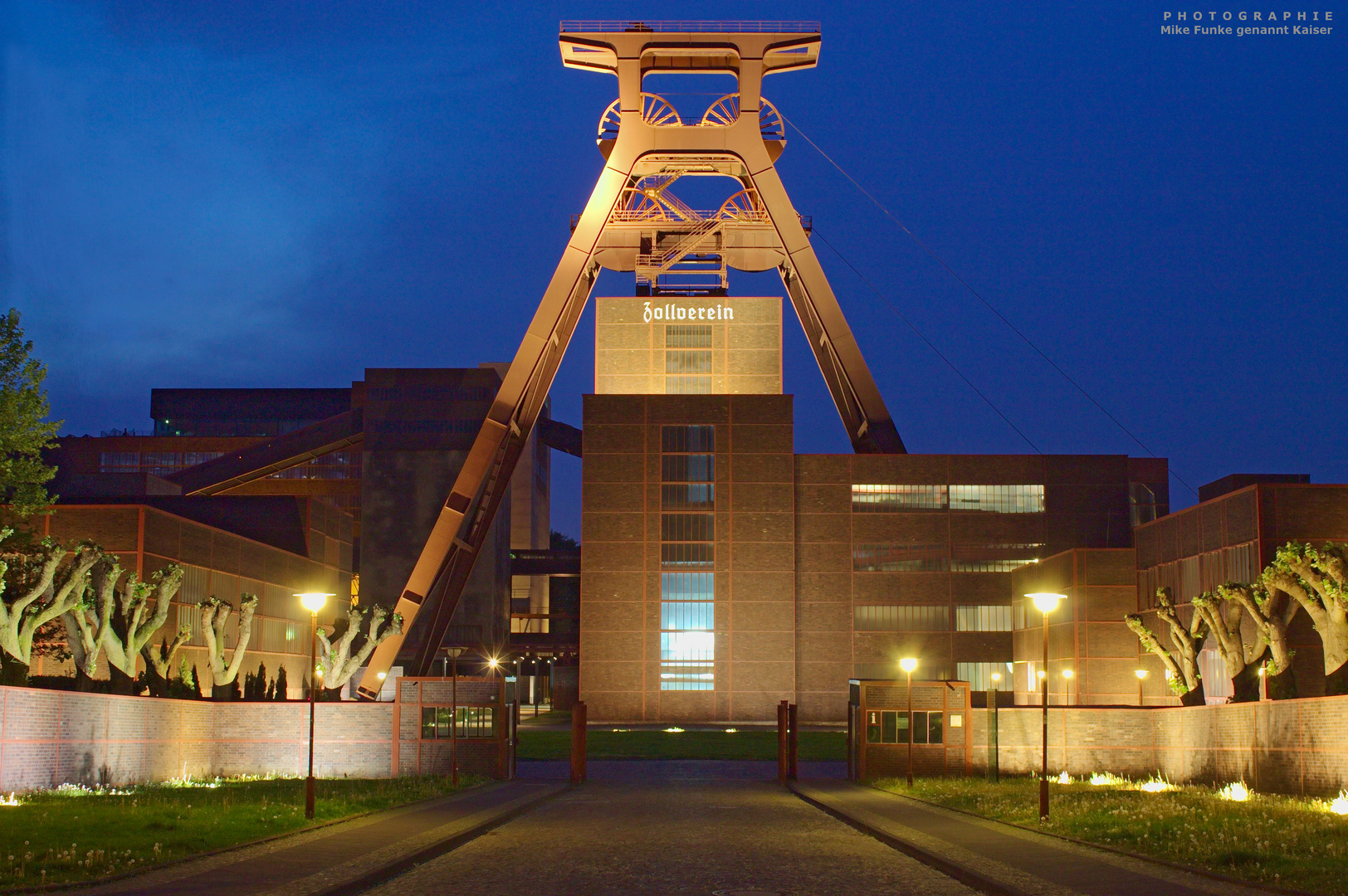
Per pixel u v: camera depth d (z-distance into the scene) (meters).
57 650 54.47
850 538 109.12
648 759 60.81
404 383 136.88
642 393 117.19
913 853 23.95
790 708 46.78
